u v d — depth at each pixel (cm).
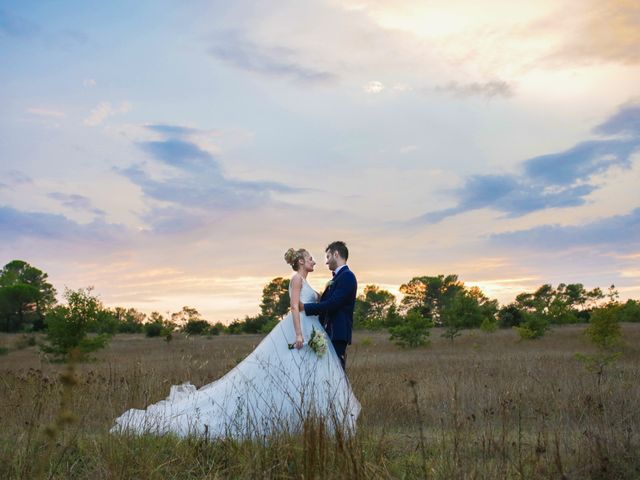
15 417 717
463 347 2606
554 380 1034
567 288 9088
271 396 604
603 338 1950
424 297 10588
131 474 489
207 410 618
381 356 2031
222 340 3981
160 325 4938
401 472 496
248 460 503
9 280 10281
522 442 613
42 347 2033
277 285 8350
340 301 642
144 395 798
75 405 751
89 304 2011
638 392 866
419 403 886
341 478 424
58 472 496
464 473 448
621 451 529
